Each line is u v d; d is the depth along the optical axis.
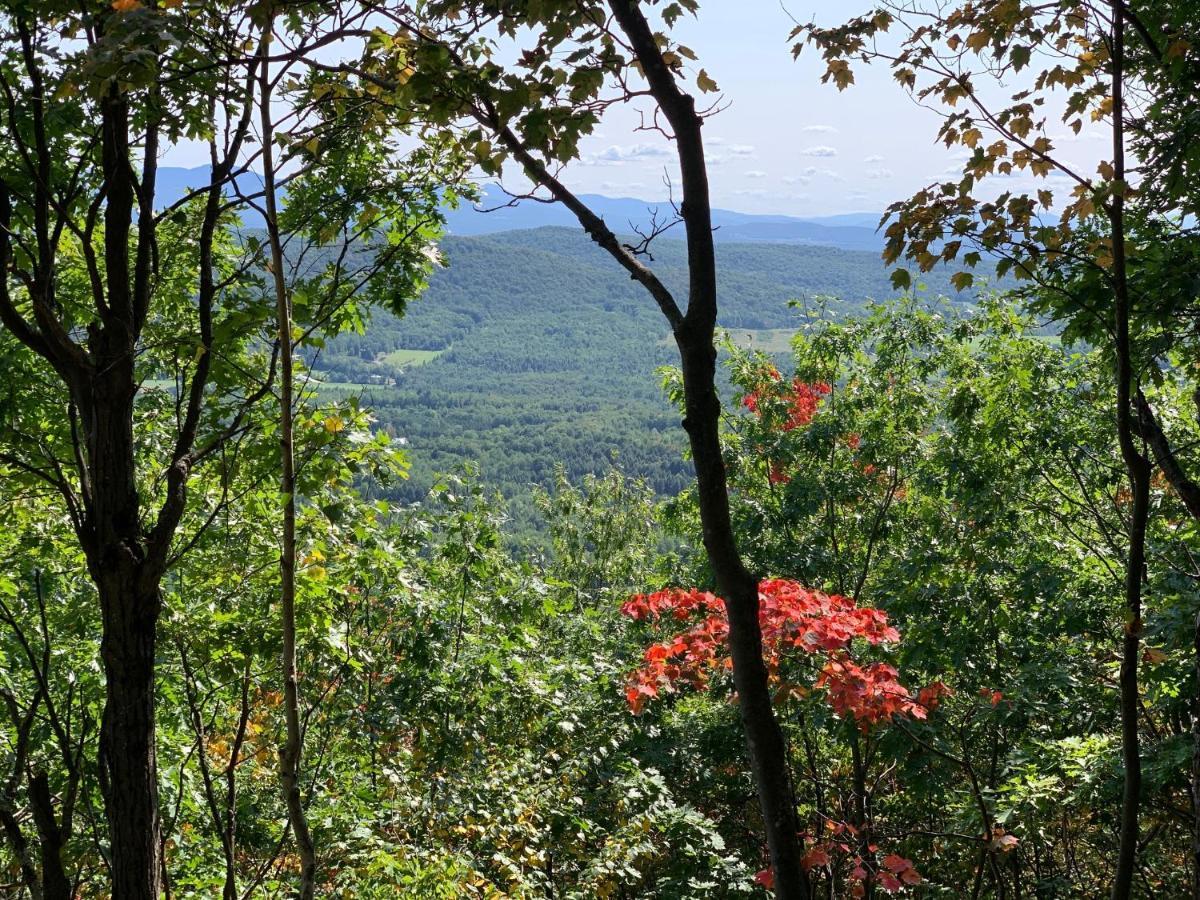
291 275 4.23
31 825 6.15
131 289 5.44
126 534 4.19
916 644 8.78
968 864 9.58
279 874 6.95
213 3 3.54
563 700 7.81
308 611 5.81
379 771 6.86
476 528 8.44
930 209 3.71
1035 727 9.02
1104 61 3.82
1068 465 9.93
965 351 11.62
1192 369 4.72
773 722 2.80
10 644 6.03
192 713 5.91
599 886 6.57
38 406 5.46
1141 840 8.71
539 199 2.88
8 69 4.09
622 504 24.08
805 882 2.76
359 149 5.02
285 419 3.75
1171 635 5.68
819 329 12.64
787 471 12.74
